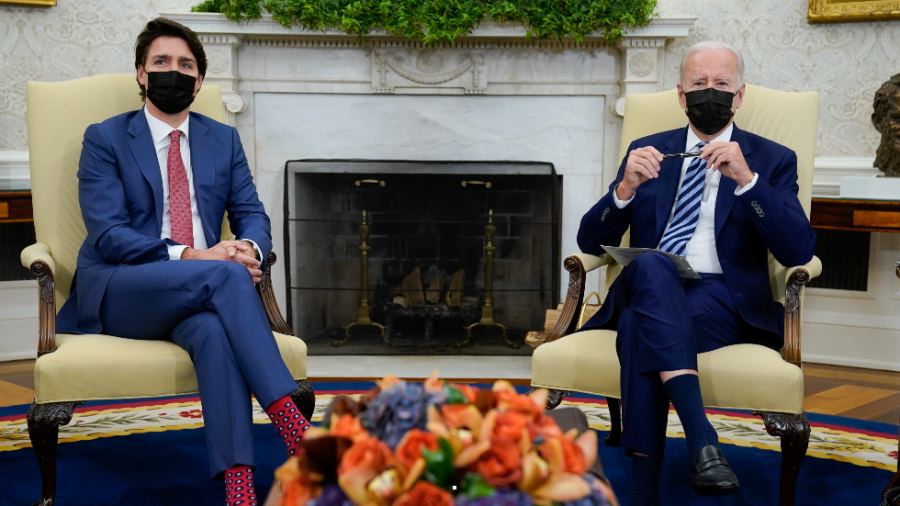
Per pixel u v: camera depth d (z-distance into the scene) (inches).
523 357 137.4
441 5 125.2
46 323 68.2
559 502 29.6
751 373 64.8
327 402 108.5
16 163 130.0
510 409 32.1
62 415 65.6
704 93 75.0
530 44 133.0
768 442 92.7
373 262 137.6
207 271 66.7
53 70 132.7
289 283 137.1
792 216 70.3
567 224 139.1
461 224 135.9
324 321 140.3
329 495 30.1
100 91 85.6
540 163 134.8
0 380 119.0
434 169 135.1
